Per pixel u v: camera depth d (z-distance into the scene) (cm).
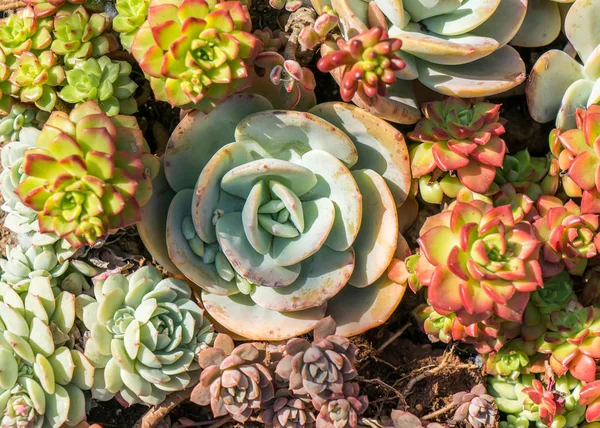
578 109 83
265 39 83
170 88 80
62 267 83
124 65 83
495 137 82
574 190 84
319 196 82
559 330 83
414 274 83
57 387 82
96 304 83
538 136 88
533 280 80
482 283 80
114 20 82
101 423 85
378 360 86
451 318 83
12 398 81
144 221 81
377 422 83
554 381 85
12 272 83
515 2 83
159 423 84
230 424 85
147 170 81
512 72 83
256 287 83
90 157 78
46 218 78
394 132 82
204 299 83
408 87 84
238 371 81
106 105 83
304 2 85
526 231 82
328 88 88
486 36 83
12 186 83
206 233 81
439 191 84
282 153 82
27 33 82
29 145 83
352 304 84
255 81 83
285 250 81
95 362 82
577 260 84
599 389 83
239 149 82
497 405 86
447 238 81
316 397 81
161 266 85
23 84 82
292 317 83
